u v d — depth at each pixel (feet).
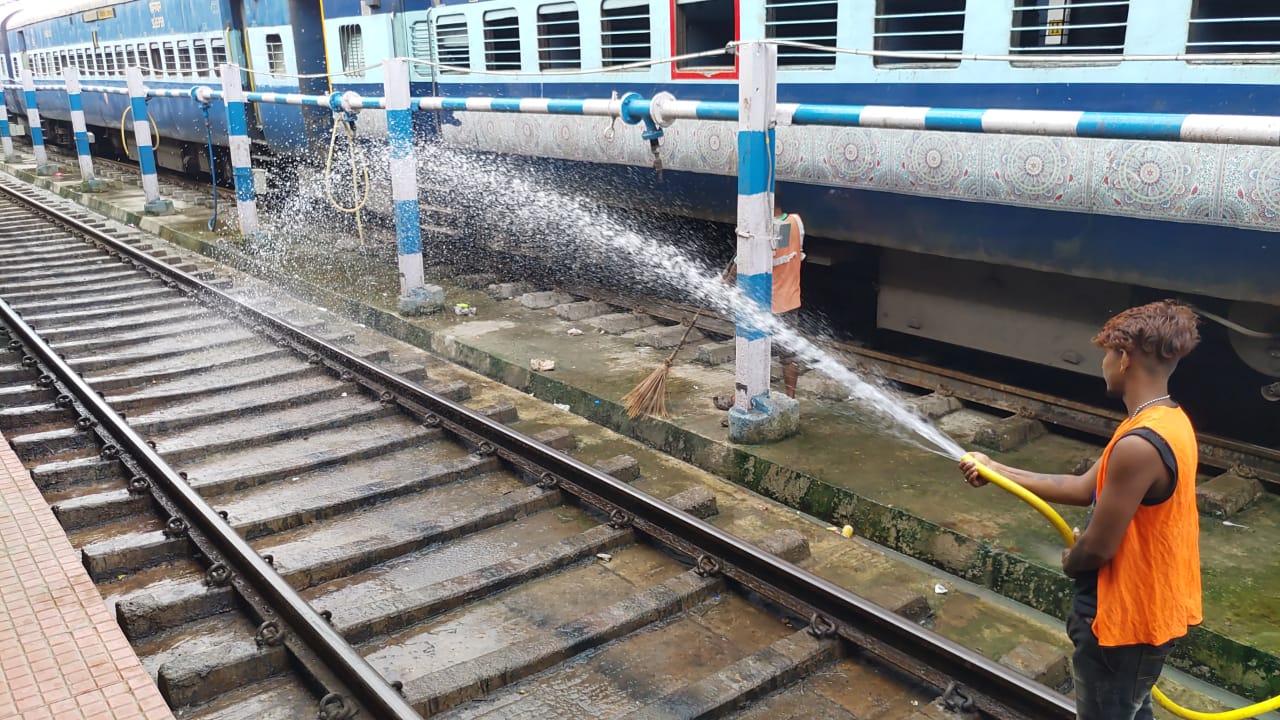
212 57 53.26
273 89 47.98
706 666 13.32
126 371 26.02
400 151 30.68
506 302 33.65
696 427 21.59
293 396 23.89
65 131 91.35
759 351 20.44
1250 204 16.44
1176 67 17.19
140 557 15.93
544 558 15.88
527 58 32.01
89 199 59.00
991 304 22.90
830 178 23.40
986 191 20.29
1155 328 7.98
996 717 11.78
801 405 23.21
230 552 15.38
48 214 50.90
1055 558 15.60
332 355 26.63
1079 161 18.54
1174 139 14.44
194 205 55.16
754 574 14.99
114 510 17.67
